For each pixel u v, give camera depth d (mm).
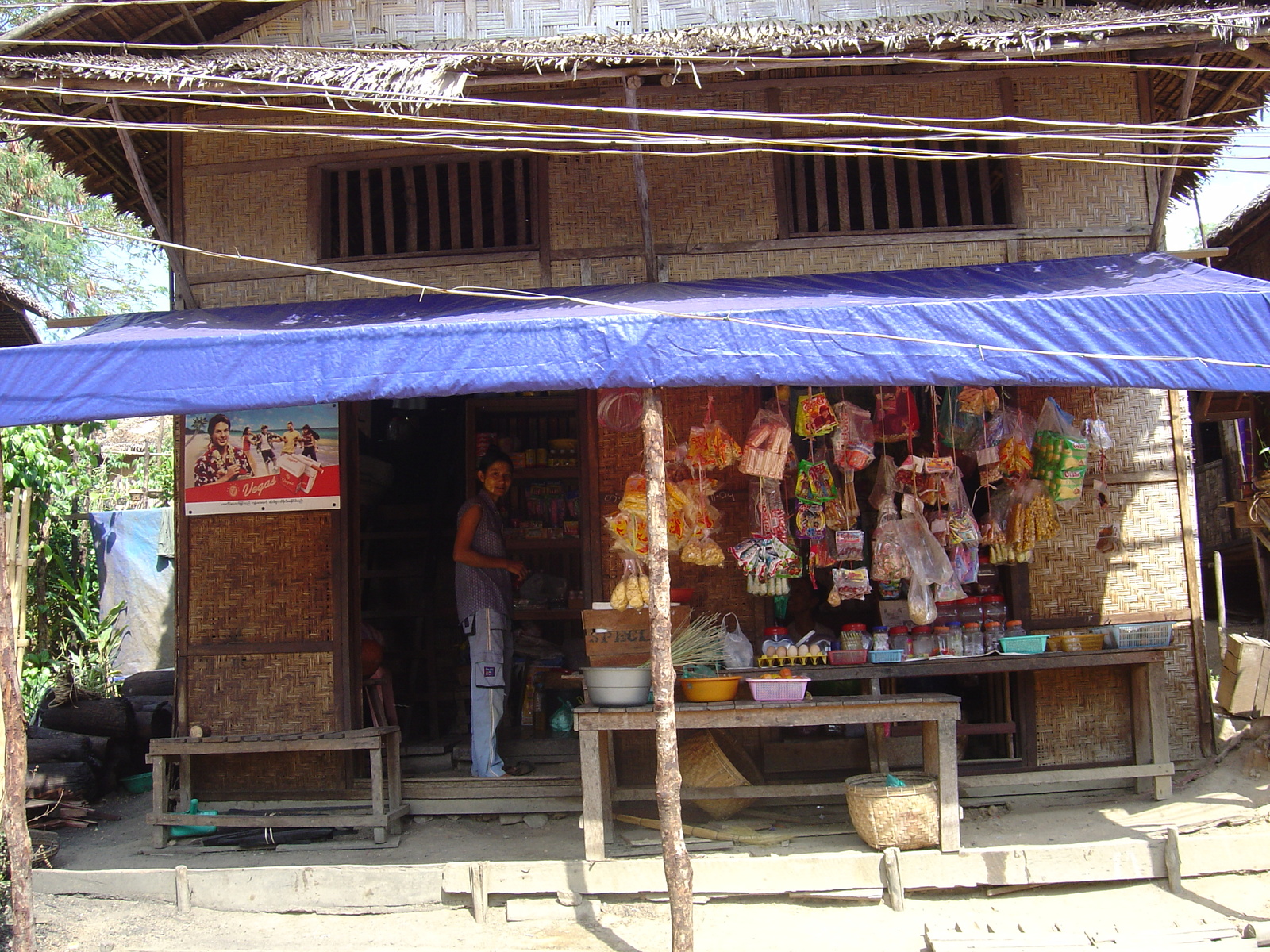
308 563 5961
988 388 5453
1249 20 4590
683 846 4023
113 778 6898
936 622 5590
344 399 4277
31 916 3844
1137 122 5844
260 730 5891
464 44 5711
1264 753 5648
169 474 12867
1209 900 4426
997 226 5859
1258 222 9023
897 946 4168
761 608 5914
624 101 5828
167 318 5605
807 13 5973
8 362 4352
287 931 4555
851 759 5844
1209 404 9250
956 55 4914
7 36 5172
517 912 4598
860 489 6324
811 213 6086
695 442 5344
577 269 5926
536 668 6762
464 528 5965
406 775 6145
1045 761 5758
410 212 6062
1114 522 5875
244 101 5852
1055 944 4023
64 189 14695
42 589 9047
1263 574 8984
